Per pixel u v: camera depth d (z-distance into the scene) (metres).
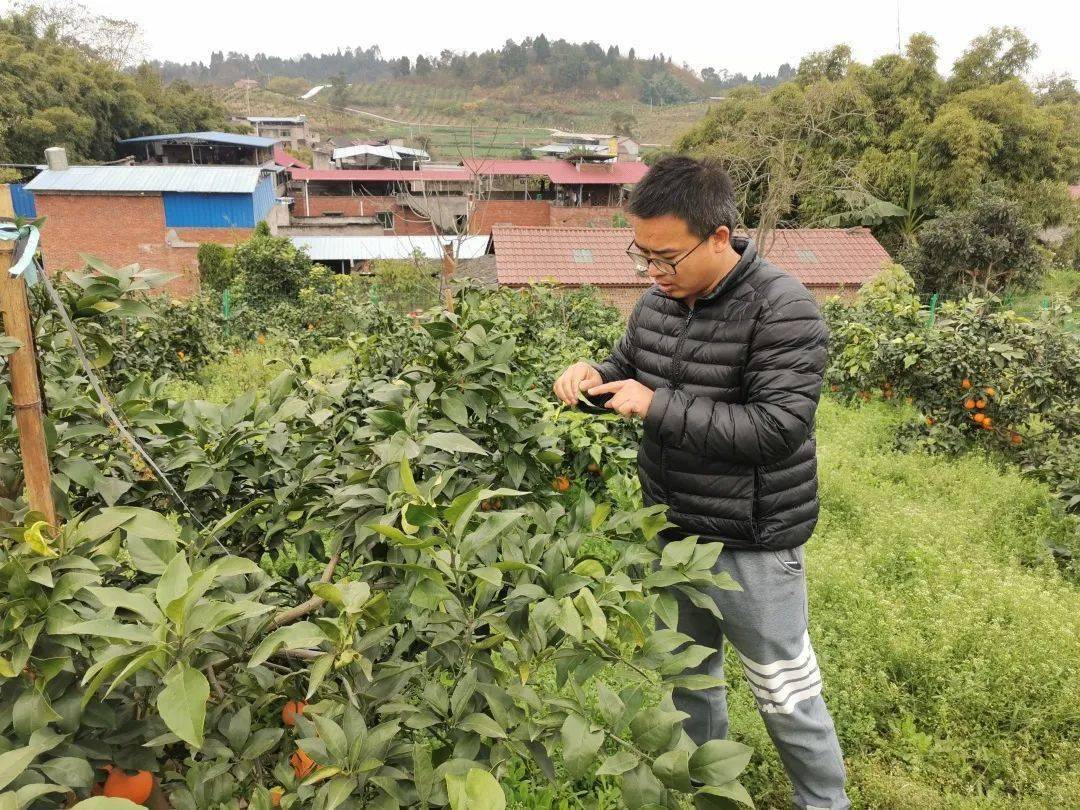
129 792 1.33
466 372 1.95
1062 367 6.39
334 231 38.16
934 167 24.42
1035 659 3.05
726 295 1.86
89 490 1.89
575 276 17.69
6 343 1.36
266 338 12.21
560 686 1.37
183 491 2.01
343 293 14.33
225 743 1.43
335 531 1.74
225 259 19.92
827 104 18.94
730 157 16.62
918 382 7.23
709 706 2.24
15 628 1.17
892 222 25.56
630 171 43.44
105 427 1.78
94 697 1.28
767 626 1.97
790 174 16.08
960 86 25.97
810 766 2.06
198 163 50.00
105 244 25.95
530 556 1.46
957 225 20.39
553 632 1.39
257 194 29.58
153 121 49.47
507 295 7.37
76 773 1.12
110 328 2.39
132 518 1.36
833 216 24.11
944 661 3.04
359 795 1.23
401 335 4.44
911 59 25.66
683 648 2.23
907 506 4.81
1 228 1.38
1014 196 24.23
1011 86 24.88
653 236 1.74
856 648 3.17
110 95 45.78
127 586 1.78
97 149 45.69
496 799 0.92
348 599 1.20
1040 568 4.09
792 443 1.78
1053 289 23.39
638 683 1.33
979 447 6.30
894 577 3.88
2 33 41.62
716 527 1.94
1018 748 2.67
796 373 1.78
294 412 1.94
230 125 63.50
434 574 1.26
